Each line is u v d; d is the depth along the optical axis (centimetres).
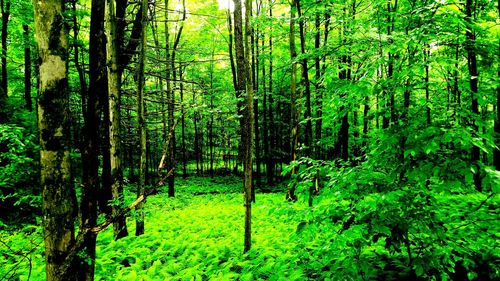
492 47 407
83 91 1102
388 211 361
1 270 627
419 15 412
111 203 518
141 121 814
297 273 488
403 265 443
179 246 796
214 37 2219
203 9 1912
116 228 915
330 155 2031
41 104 312
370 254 505
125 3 944
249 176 685
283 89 2489
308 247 599
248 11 655
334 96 436
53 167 317
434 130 332
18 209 1009
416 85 417
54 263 323
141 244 847
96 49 447
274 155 2584
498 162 774
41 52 308
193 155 4016
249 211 685
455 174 318
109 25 834
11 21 1557
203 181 2812
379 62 399
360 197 393
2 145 810
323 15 913
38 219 641
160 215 1270
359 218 370
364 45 591
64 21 315
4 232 859
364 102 471
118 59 937
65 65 320
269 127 2628
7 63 1633
